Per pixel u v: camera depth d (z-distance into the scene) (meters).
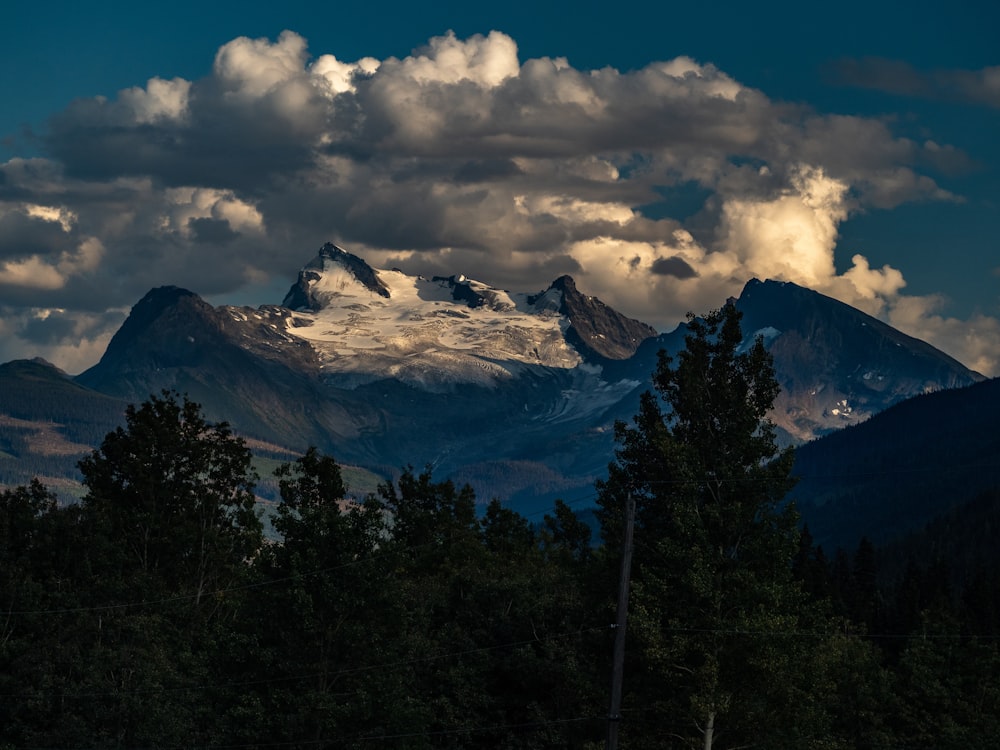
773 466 188.88
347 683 196.12
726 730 182.00
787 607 183.75
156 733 198.75
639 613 179.00
